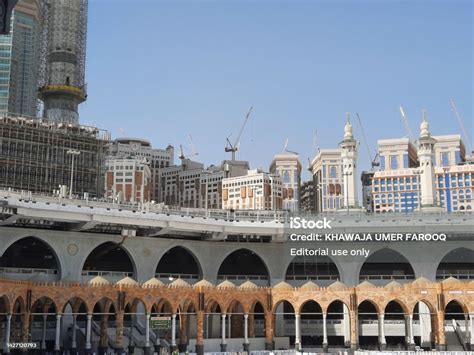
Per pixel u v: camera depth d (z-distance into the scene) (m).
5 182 130.38
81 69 185.50
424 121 125.06
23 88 191.12
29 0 195.38
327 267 115.88
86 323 80.44
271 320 87.12
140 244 95.81
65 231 88.56
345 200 123.00
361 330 94.25
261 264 120.50
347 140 124.44
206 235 99.56
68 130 141.75
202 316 81.50
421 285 83.44
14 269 85.25
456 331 90.56
